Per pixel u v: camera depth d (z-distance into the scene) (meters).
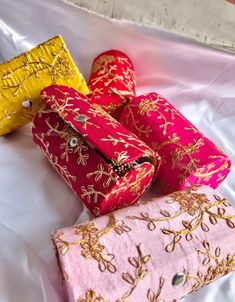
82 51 1.00
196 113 0.97
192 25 0.91
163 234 0.56
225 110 0.97
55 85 0.74
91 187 0.65
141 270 0.52
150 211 0.60
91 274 0.51
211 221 0.59
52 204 0.70
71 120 0.66
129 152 0.62
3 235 0.62
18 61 0.78
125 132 0.67
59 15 0.95
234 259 0.58
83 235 0.55
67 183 0.71
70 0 0.92
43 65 0.78
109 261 0.52
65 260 0.52
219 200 0.63
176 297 0.56
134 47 0.96
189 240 0.56
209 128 0.93
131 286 0.51
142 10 0.92
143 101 0.80
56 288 0.58
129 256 0.53
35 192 0.71
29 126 0.86
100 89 0.85
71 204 0.71
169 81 1.00
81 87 0.82
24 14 0.96
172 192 0.69
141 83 1.02
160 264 0.53
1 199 0.69
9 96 0.77
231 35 0.91
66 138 0.69
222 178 0.76
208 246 0.56
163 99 0.81
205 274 0.56
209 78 0.98
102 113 0.71
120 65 0.90
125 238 0.55
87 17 0.93
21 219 0.66
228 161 0.72
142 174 0.66
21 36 1.00
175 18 0.92
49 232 0.66
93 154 0.66
